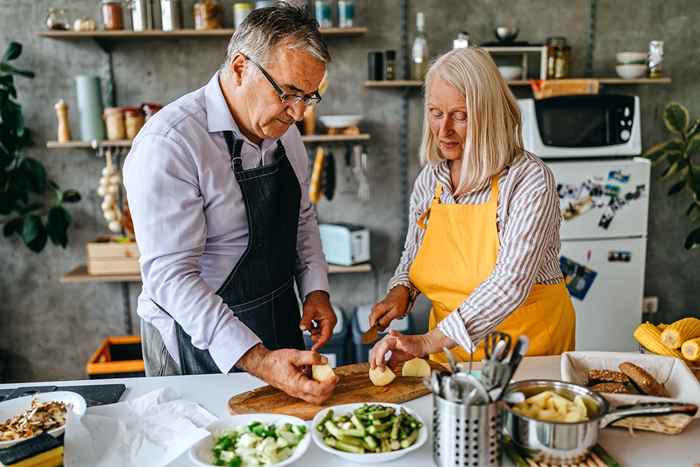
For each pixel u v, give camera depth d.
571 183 2.89
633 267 3.01
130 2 2.85
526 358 1.51
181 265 1.35
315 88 1.33
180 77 3.12
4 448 1.10
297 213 1.66
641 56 3.10
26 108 3.09
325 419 1.16
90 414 1.24
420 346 1.39
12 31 3.03
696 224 3.47
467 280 1.58
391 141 3.28
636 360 1.26
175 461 1.09
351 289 3.42
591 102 2.86
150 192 1.34
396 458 1.09
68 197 3.02
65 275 2.97
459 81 1.45
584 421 1.01
